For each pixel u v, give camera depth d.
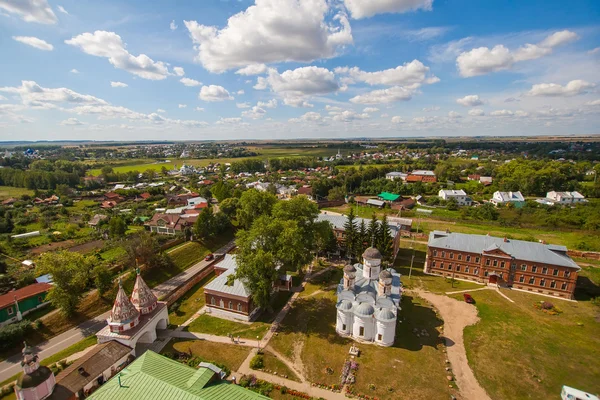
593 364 47.50
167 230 109.44
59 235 102.81
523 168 196.12
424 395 41.66
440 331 55.25
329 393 42.06
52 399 36.69
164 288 76.00
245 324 58.22
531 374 45.41
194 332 55.97
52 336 56.41
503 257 71.06
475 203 156.50
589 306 63.72
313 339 53.22
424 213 138.12
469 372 45.78
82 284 60.03
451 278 76.12
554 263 67.00
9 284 69.25
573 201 150.12
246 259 59.50
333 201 160.88
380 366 46.56
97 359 43.66
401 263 85.56
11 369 47.94
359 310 51.81
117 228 101.69
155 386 34.88
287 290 70.56
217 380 37.69
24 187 190.75
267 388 42.25
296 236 63.72
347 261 86.00
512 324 57.38
